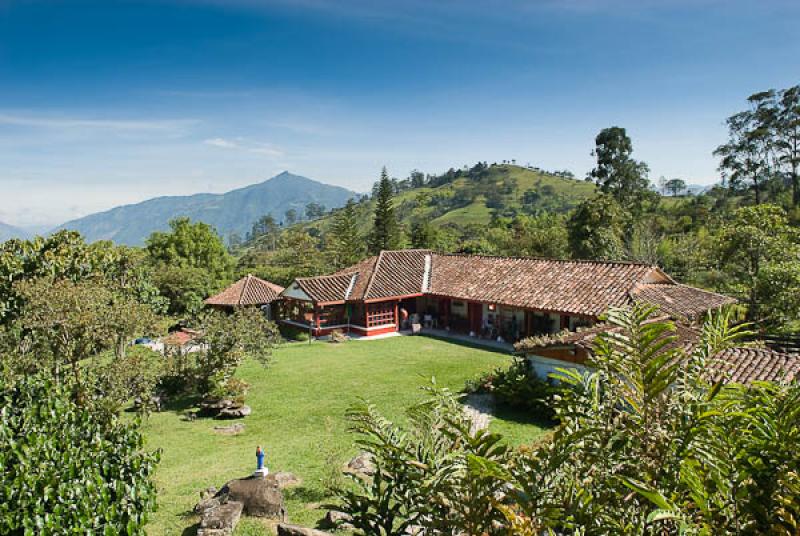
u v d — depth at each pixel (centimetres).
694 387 371
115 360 1641
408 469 436
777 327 2406
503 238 5153
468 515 363
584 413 390
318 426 1590
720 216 4631
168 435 1554
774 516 298
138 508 629
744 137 5422
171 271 3872
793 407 318
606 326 1548
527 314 2634
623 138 6228
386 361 2406
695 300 2202
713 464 316
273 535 916
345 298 3053
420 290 3109
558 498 344
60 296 1583
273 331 2209
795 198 5034
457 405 494
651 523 327
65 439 640
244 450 1404
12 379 796
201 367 1934
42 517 503
